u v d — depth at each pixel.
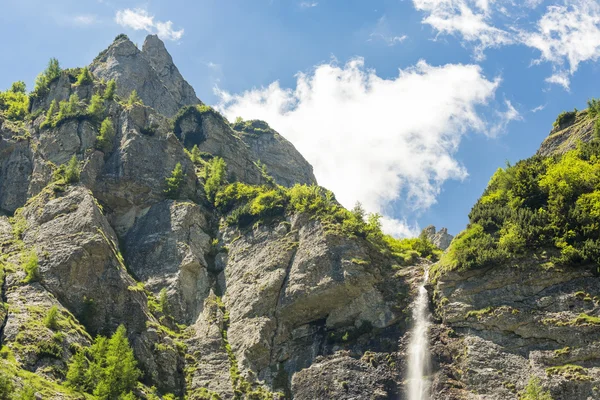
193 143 138.50
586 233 80.25
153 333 87.06
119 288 89.69
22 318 79.62
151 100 159.25
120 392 75.50
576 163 89.31
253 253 100.75
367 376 81.75
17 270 89.69
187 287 99.19
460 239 88.69
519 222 85.38
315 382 83.06
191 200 114.44
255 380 85.75
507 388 73.81
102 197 110.56
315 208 101.38
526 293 79.31
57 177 108.50
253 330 89.50
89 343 82.31
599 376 70.12
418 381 79.69
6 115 129.50
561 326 75.00
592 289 76.25
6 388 66.06
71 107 122.88
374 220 100.62
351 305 89.69
